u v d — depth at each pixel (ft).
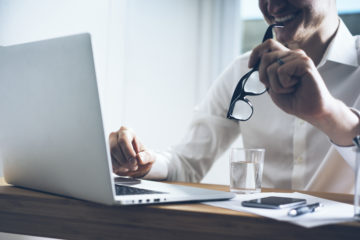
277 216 1.75
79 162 1.97
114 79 6.73
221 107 4.57
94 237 2.01
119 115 6.97
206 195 2.15
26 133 2.31
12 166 2.54
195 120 4.52
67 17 5.18
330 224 1.63
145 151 3.33
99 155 1.84
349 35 4.07
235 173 2.55
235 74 4.55
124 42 7.08
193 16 8.02
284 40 3.57
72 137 1.97
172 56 7.86
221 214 1.79
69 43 1.84
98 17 6.07
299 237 1.66
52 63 1.97
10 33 4.04
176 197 2.02
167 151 4.20
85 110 1.85
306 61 2.01
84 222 2.03
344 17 7.25
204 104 4.69
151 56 7.67
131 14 7.34
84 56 1.78
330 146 3.91
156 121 7.70
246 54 4.60
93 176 1.91
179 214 1.86
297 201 2.07
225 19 8.02
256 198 2.30
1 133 2.55
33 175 2.37
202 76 7.97
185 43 7.96
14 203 2.22
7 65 2.31
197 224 1.82
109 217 1.97
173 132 7.82
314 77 2.01
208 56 7.98
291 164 4.12
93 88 1.79
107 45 6.44
